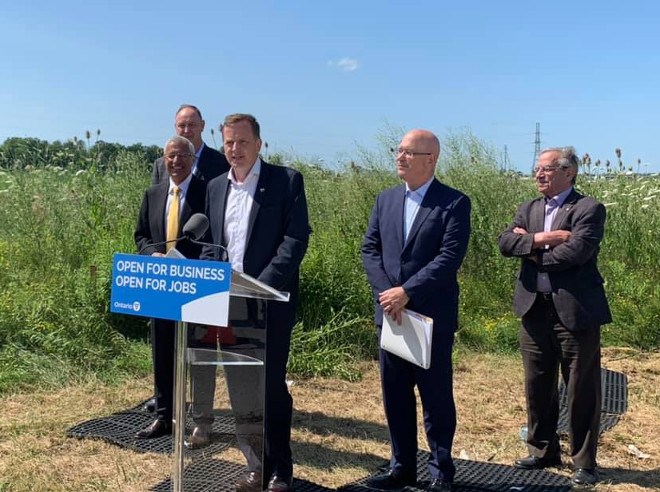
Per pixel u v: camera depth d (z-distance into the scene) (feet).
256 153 12.77
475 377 22.11
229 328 11.23
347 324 23.34
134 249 24.06
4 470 14.17
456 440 16.83
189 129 17.10
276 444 12.78
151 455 15.16
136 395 19.21
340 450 16.19
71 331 22.16
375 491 13.58
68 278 24.35
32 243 29.55
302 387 20.75
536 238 14.03
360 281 25.30
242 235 12.72
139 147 34.06
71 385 19.75
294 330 23.26
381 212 13.65
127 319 23.57
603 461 15.57
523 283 14.67
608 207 30.66
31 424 16.70
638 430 17.61
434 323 12.86
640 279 28.30
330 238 27.61
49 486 13.51
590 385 14.05
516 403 19.65
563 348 14.11
